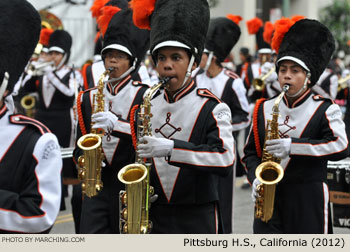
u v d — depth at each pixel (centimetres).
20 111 1939
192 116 835
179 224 838
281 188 896
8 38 604
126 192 800
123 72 1015
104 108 967
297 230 885
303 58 913
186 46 818
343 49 5559
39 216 586
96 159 920
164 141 792
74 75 1725
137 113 895
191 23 826
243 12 4653
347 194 1069
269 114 929
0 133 605
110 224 956
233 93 1472
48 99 1895
